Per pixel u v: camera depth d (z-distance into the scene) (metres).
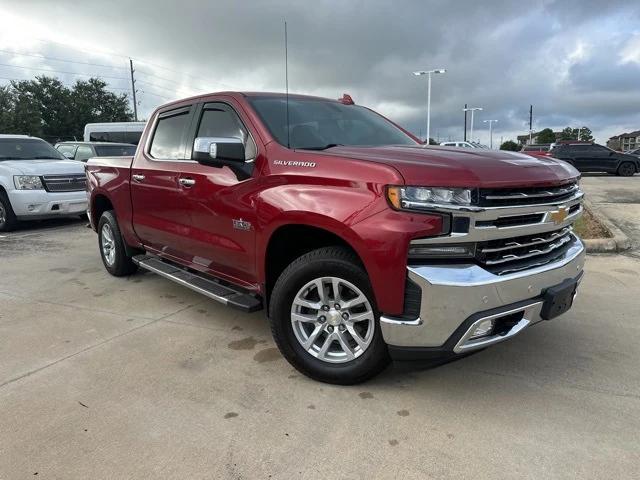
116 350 3.83
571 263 3.19
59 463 2.50
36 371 3.48
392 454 2.55
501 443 2.62
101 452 2.58
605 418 2.84
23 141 10.79
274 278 3.56
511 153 3.45
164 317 4.55
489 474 2.39
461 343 2.73
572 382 3.26
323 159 3.12
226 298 3.75
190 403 3.05
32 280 5.85
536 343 3.86
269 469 2.45
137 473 2.43
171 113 4.69
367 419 2.86
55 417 2.91
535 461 2.48
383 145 3.83
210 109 4.16
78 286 5.57
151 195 4.69
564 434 2.70
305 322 3.28
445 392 3.15
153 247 5.00
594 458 2.50
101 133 24.23
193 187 4.04
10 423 2.85
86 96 66.12
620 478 2.35
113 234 5.66
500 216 2.77
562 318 4.39
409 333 2.77
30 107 57.03
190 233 4.20
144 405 3.03
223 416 2.91
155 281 5.74
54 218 10.17
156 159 4.71
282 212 3.19
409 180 2.70
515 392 3.14
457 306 2.68
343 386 3.24
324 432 2.75
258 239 3.44
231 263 3.82
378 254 2.75
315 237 3.41
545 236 3.15
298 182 3.17
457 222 2.67
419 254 2.71
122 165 5.25
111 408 3.00
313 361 3.26
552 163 3.35
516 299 2.84
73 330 4.25
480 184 2.69
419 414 2.91
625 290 5.18
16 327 4.32
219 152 3.43
